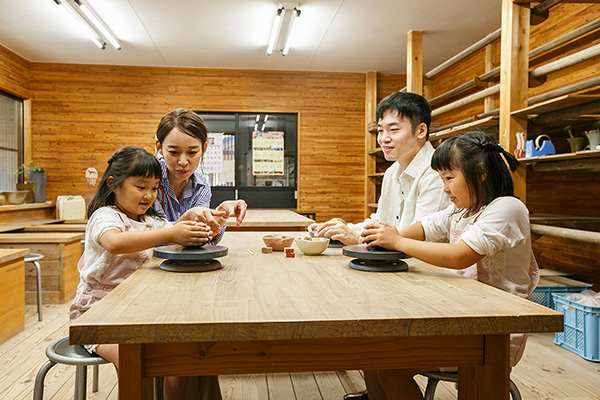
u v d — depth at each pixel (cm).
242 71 695
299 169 711
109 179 146
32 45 588
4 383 235
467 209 137
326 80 712
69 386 232
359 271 126
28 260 344
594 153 290
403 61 659
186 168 173
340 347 88
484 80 485
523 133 340
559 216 382
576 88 323
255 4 468
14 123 639
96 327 76
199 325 77
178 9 479
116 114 671
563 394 224
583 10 400
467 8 475
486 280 129
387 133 193
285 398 218
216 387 168
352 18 501
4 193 544
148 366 84
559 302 301
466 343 91
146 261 143
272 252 164
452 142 132
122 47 595
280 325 79
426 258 121
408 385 135
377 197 714
